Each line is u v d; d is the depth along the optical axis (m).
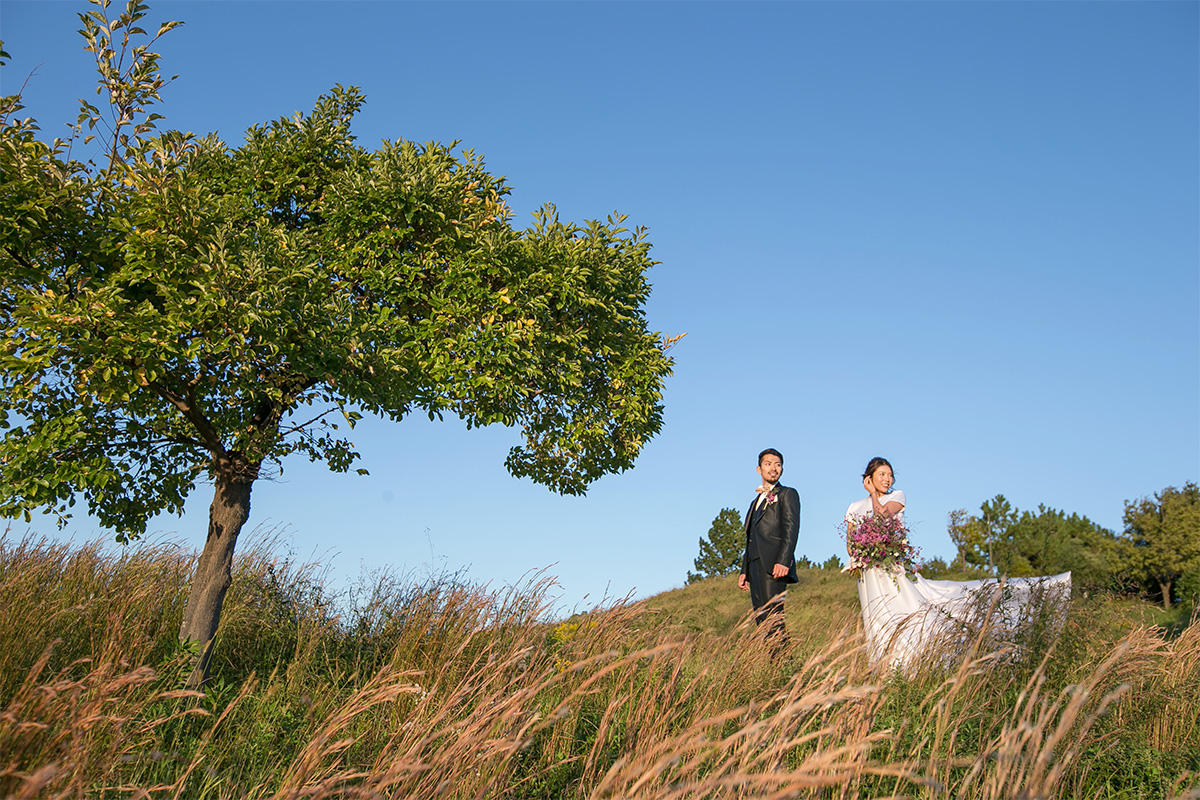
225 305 4.80
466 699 3.66
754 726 2.09
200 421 5.46
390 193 6.32
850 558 6.39
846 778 1.99
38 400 5.07
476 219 6.85
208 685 5.03
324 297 5.73
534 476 7.66
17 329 4.68
